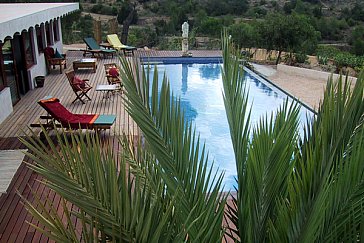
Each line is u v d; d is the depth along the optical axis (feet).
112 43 55.67
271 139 6.88
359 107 6.77
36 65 38.68
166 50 65.77
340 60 54.54
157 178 6.70
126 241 4.92
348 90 6.84
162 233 5.02
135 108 6.80
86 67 43.27
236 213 7.90
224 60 7.91
